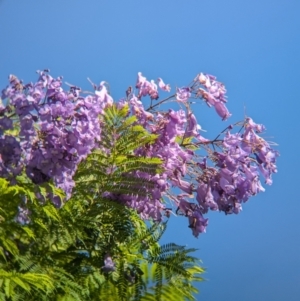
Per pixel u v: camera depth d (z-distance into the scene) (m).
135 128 2.37
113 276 2.36
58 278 2.28
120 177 2.34
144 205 2.41
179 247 2.44
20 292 2.23
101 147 2.38
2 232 2.22
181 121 2.43
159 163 2.37
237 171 2.44
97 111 2.25
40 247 2.32
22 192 2.21
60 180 2.21
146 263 2.42
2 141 2.15
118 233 2.37
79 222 2.31
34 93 2.21
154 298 2.39
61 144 2.20
